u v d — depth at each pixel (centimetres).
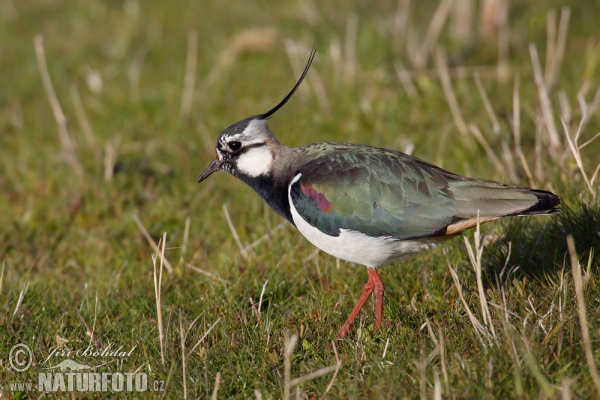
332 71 1647
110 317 1005
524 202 855
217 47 1898
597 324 780
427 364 764
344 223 894
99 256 1191
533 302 860
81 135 1572
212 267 1123
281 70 1712
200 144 1450
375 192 886
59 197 1341
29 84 1808
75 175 1395
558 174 1131
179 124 1549
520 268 947
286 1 2106
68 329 970
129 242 1224
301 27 1923
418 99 1514
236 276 1072
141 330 930
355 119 1466
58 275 1149
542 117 1281
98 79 1747
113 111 1655
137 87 1712
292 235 1162
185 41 1959
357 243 901
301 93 1526
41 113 1689
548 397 679
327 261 1084
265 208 1241
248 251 1132
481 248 816
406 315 928
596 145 1256
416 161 916
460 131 1380
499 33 1706
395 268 1036
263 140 982
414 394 730
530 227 1020
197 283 1070
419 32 1802
